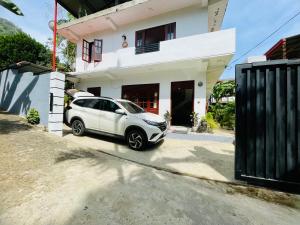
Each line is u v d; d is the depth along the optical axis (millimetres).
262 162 3627
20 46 13633
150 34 11227
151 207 2719
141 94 11359
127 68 10375
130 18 11023
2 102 9523
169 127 9867
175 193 3234
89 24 11750
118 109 6414
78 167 4055
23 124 6750
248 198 3258
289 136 3412
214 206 2879
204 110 9500
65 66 17844
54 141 5676
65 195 2887
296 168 3365
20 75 8352
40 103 7117
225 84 19094
